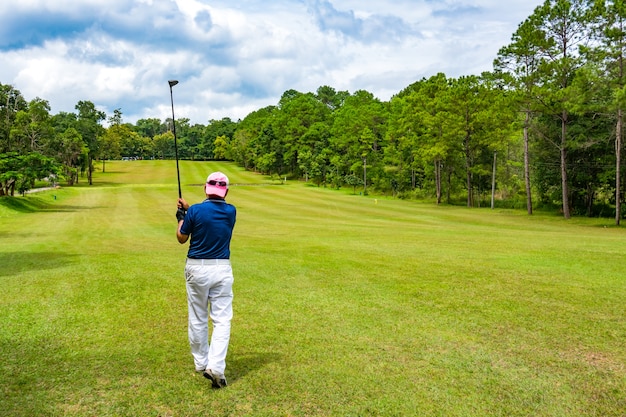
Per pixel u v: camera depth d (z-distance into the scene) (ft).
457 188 197.36
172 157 547.90
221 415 11.70
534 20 113.70
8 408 11.96
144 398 12.60
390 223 94.07
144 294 24.26
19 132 166.09
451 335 17.65
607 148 122.93
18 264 35.09
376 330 18.28
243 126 427.33
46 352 15.93
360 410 11.91
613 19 95.04
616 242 52.85
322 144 282.77
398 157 217.97
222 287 13.84
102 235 66.13
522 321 19.35
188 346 16.65
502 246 46.21
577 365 14.80
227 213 13.96
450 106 167.02
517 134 173.68
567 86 108.68
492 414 11.75
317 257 37.17
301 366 14.70
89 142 310.86
